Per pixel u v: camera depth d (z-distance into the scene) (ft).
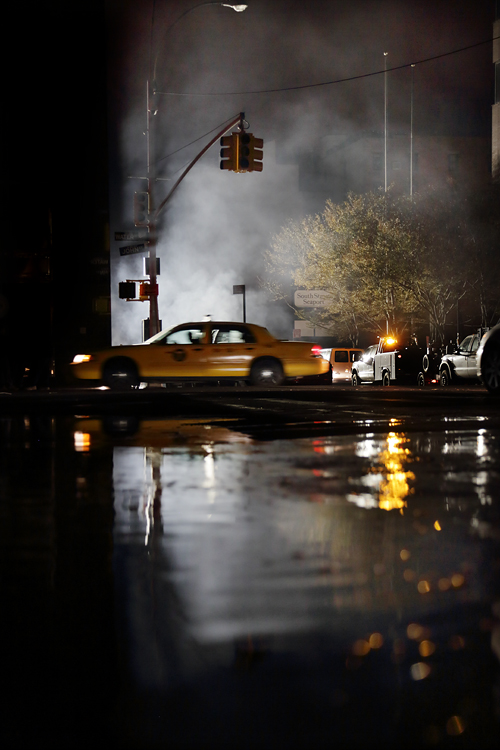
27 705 7.75
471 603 10.80
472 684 8.05
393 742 6.88
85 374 75.20
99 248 126.21
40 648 9.28
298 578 12.09
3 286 123.54
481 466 23.52
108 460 25.54
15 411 46.26
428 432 32.83
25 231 124.47
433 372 120.78
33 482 21.47
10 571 12.72
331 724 7.21
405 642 9.28
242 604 10.83
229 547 14.10
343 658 8.80
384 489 19.77
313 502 18.21
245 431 34.14
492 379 58.44
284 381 75.66
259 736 7.00
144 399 55.57
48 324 125.08
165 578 12.17
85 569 12.82
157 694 7.92
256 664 8.66
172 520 16.48
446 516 16.57
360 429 34.24
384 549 13.87
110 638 9.55
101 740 7.03
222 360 74.79
